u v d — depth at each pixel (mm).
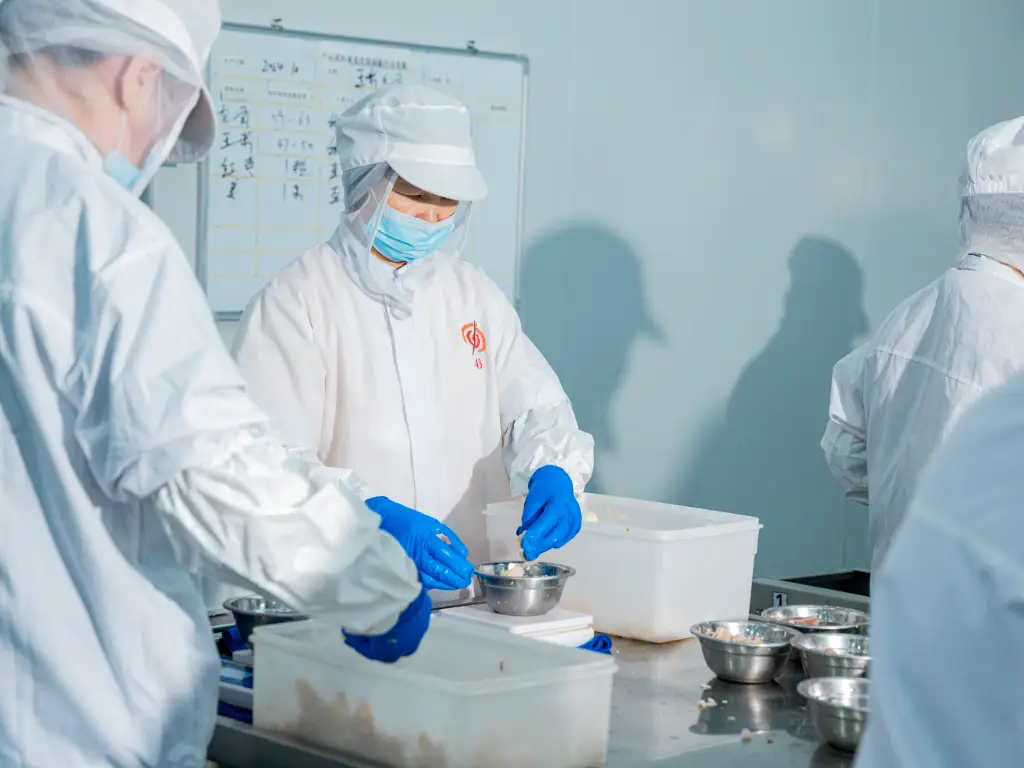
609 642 1815
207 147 1426
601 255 3529
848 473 2547
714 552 1963
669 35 3586
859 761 831
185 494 1149
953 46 4246
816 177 3953
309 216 3057
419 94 2082
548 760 1304
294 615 1673
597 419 3586
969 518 781
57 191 1190
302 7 2988
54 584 1209
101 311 1149
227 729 1434
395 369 2170
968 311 2203
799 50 3861
